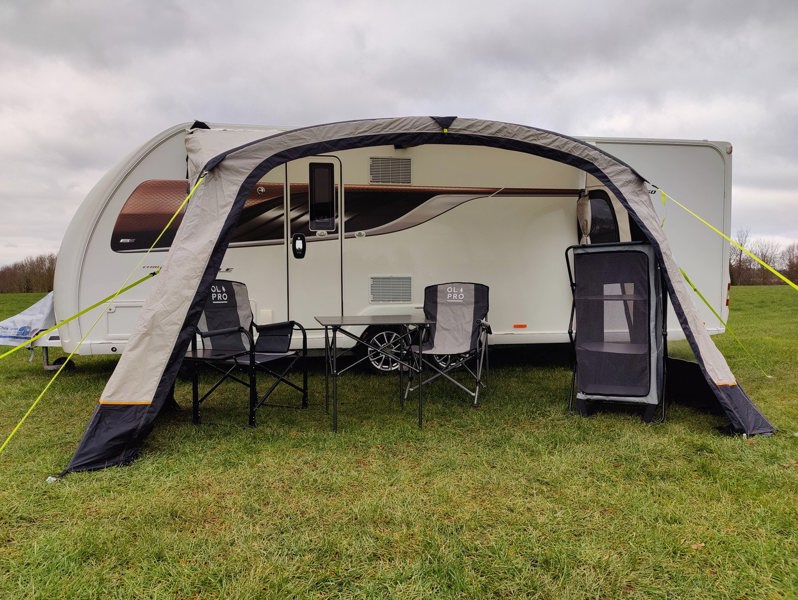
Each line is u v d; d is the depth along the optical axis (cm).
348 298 543
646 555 216
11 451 340
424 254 552
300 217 532
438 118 379
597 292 406
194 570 206
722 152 596
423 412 426
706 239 597
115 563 212
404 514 252
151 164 515
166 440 358
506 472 305
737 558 214
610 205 566
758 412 372
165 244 516
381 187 544
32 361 655
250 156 356
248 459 326
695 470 306
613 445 347
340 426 391
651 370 394
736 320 1116
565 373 572
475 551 220
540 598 190
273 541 229
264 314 530
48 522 247
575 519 248
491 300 562
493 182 559
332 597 190
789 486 282
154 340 330
